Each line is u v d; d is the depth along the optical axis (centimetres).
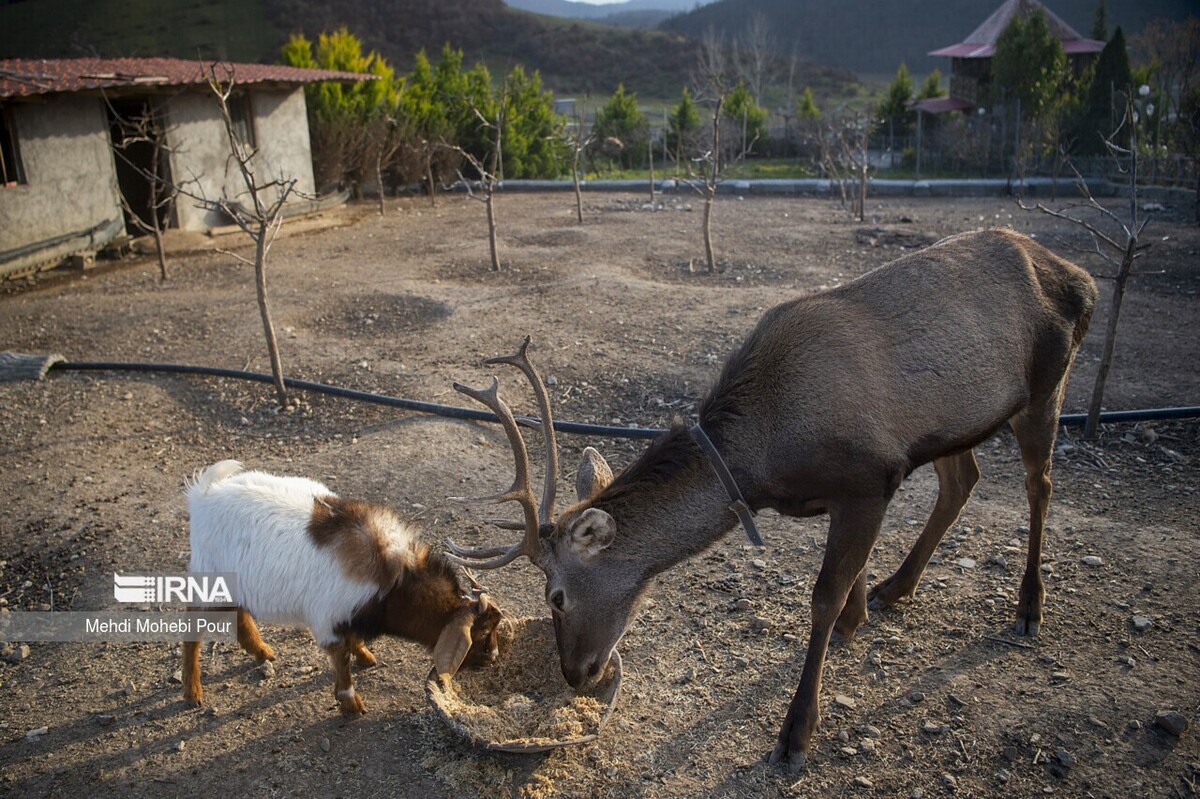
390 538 409
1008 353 420
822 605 389
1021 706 402
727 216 1650
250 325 1002
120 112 1645
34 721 430
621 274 1198
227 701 438
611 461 667
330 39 2159
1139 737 379
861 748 385
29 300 1169
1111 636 444
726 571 522
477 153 2266
